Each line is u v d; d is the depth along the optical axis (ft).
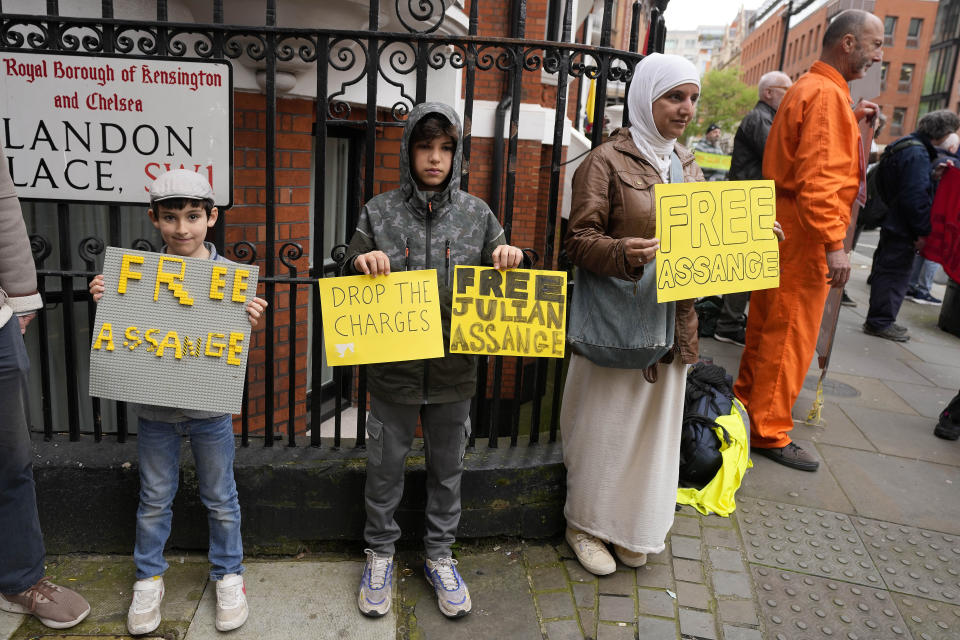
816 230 10.22
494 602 8.02
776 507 10.32
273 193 8.21
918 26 188.55
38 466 8.21
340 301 6.96
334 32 7.73
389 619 7.68
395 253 7.04
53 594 7.30
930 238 17.19
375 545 7.86
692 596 8.18
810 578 8.66
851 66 10.57
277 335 12.08
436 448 7.70
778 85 16.90
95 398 8.70
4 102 7.61
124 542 8.50
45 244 8.18
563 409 8.85
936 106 186.39
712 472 10.49
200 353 6.93
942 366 18.24
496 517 8.98
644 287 7.32
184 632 7.30
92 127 7.73
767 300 11.60
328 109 8.13
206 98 7.73
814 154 10.20
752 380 12.37
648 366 7.62
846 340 20.26
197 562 8.44
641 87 7.30
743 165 17.69
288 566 8.54
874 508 10.48
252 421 12.09
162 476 7.30
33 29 8.82
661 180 7.49
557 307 7.30
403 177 6.93
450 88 13.84
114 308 6.86
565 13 8.00
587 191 7.38
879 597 8.37
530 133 19.98
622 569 8.68
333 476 8.50
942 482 11.46
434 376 7.29
